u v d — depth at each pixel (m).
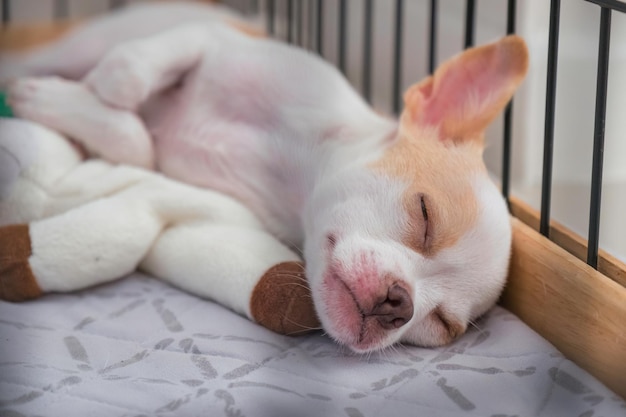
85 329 0.61
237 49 0.73
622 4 0.60
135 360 0.59
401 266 0.62
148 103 0.73
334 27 1.00
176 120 0.72
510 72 0.67
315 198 0.66
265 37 0.86
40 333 0.60
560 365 0.60
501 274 0.65
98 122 0.69
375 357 0.62
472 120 0.67
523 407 0.58
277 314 0.62
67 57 0.80
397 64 0.82
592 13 0.84
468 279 0.64
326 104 0.70
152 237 0.66
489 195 0.65
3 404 0.55
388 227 0.63
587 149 0.86
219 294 0.64
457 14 0.93
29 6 0.99
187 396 0.57
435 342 0.63
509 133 0.70
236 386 0.58
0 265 0.62
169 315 0.63
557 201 0.83
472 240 0.64
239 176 0.70
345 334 0.61
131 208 0.65
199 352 0.60
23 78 0.75
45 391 0.56
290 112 0.70
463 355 0.62
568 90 0.86
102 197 0.67
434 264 0.63
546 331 0.64
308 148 0.69
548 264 0.63
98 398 0.56
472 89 0.67
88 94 0.70
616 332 0.59
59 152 0.68
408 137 0.66
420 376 0.60
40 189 0.66
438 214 0.63
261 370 0.59
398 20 0.82
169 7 0.89
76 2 1.02
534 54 0.86
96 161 0.69
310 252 0.64
